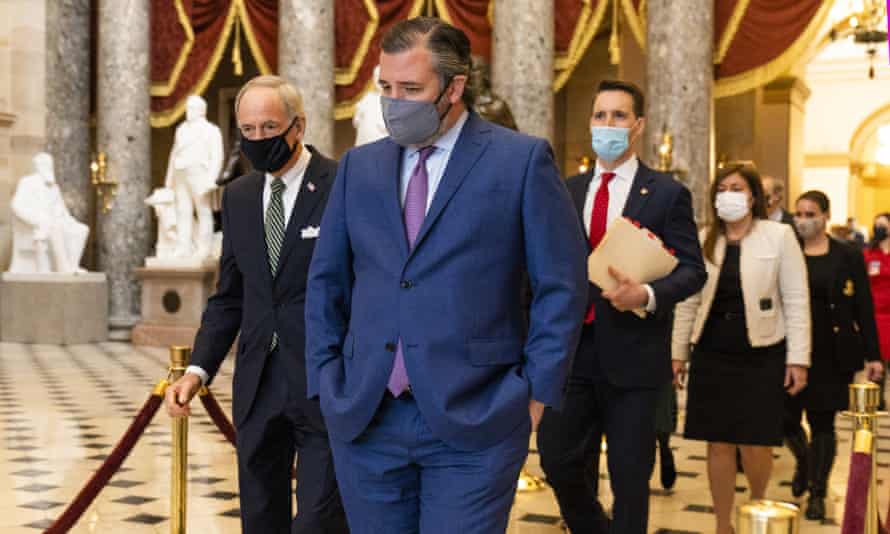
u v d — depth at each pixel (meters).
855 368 5.88
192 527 5.56
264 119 3.53
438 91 2.66
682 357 4.79
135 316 16.55
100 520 5.74
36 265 16.16
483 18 15.44
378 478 2.74
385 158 2.83
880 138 27.64
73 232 16.17
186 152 15.39
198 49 16.95
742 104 18.36
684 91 13.58
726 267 4.70
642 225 4.20
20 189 16.05
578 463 4.20
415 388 2.64
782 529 1.98
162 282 15.54
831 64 27.39
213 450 7.73
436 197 2.71
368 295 2.75
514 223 2.72
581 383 4.14
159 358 14.16
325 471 3.47
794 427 6.18
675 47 13.61
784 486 6.59
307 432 3.55
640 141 14.58
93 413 9.45
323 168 3.67
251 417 3.63
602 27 18.88
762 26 14.02
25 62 17.02
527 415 2.67
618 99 4.22
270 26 16.72
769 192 6.91
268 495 3.68
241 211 3.72
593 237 4.30
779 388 4.65
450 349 2.65
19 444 7.93
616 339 4.04
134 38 16.58
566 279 2.71
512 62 14.27
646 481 4.04
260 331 3.62
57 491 6.42
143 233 16.62
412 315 2.67
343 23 16.06
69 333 15.83
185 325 15.40
